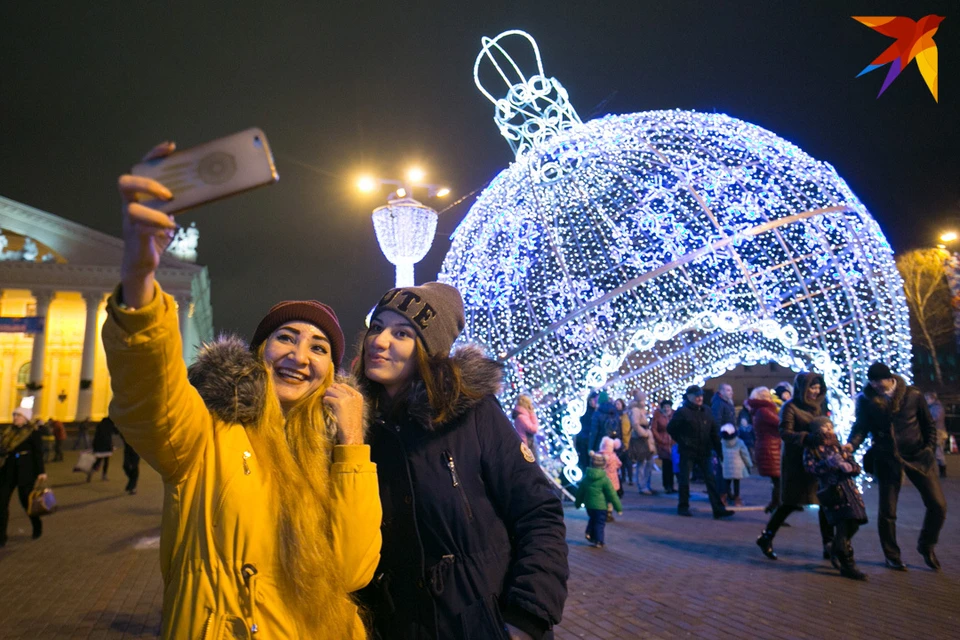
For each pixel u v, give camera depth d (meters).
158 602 5.67
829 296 10.14
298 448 1.74
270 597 1.51
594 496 7.41
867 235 9.49
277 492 1.61
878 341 9.82
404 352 2.12
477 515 1.91
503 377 2.18
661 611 4.95
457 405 1.97
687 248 9.41
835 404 10.23
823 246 9.38
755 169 9.23
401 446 1.97
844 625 4.55
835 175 9.51
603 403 10.83
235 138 1.29
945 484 12.37
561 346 10.13
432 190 8.22
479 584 1.83
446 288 2.29
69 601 5.72
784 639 4.30
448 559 1.85
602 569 6.30
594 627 4.65
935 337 29.48
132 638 4.75
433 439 1.98
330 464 1.80
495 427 2.04
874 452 6.29
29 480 8.52
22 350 52.81
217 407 1.67
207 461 1.60
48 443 27.83
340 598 1.61
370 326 2.26
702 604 5.10
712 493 9.34
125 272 1.33
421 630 1.81
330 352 1.95
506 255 9.73
